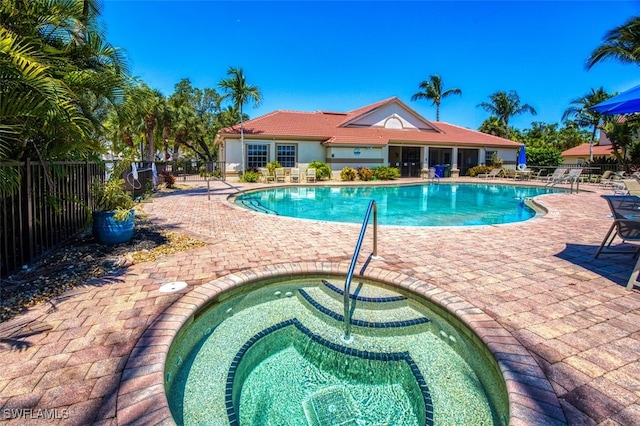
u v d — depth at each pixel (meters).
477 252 5.51
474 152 28.72
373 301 3.96
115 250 5.52
